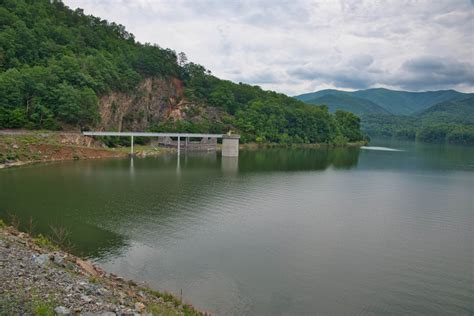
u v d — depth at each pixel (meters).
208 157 140.25
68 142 118.25
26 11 154.62
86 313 21.28
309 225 55.47
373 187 88.19
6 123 114.31
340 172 112.00
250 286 35.50
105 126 147.75
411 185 92.31
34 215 53.44
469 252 46.84
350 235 51.72
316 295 34.56
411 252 46.28
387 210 66.12
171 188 77.12
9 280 23.50
